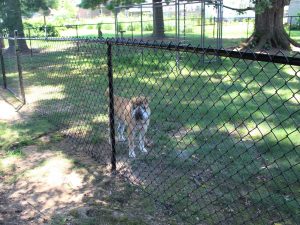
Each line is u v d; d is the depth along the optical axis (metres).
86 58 5.24
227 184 2.43
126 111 3.02
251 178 2.50
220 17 8.24
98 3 13.91
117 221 2.05
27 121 4.01
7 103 4.89
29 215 2.17
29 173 2.72
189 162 2.79
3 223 2.09
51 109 4.39
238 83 5.15
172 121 3.72
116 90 4.25
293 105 4.16
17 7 11.84
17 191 2.46
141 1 13.86
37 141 3.39
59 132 3.60
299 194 2.27
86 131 3.57
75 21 28.53
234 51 1.64
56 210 2.21
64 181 2.58
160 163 2.81
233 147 2.72
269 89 4.91
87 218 2.08
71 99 4.74
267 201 2.21
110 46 2.53
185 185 2.45
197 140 3.19
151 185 2.47
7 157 3.04
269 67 6.30
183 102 4.28
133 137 2.97
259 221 2.02
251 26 17.36
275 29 9.77
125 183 2.52
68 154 3.07
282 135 3.23
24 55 8.90
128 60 4.14
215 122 3.64
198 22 13.62
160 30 13.02
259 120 3.67
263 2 8.67
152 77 4.43
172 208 2.18
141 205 2.24
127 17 24.34
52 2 14.37
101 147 3.19
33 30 14.46
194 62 5.64
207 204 2.17
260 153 2.87
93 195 2.38
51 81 5.82
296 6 19.50
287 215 2.06
